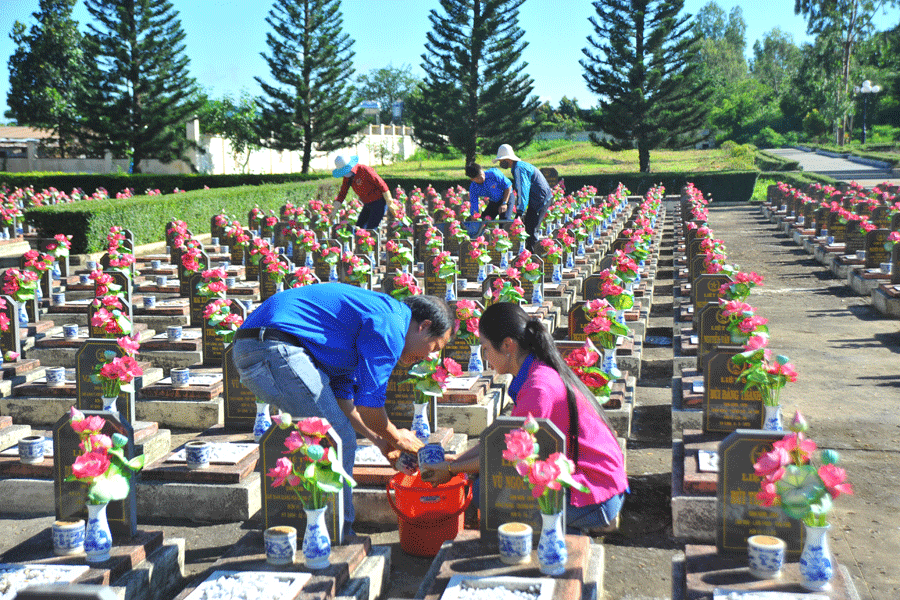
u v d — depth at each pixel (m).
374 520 4.48
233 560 3.49
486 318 3.84
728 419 4.93
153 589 3.58
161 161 46.97
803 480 2.93
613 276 7.96
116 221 17.62
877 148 64.81
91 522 3.49
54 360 7.87
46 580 3.31
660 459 5.34
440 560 3.53
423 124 44.69
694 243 12.02
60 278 12.23
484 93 42.94
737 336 5.94
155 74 43.75
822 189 22.14
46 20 58.03
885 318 9.52
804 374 7.14
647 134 45.44
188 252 10.00
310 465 3.33
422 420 5.25
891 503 4.43
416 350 4.02
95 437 3.49
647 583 3.74
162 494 4.57
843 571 3.12
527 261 9.48
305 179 39.81
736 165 54.12
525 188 13.39
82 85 45.06
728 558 3.30
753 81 106.81
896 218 13.34
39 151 55.72
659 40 43.22
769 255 15.85
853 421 5.80
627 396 6.13
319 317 3.85
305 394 3.75
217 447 4.98
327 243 13.09
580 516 3.62
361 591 3.39
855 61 84.38
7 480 4.71
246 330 3.87
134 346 5.48
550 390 3.63
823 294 11.30
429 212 23.59
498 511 3.52
